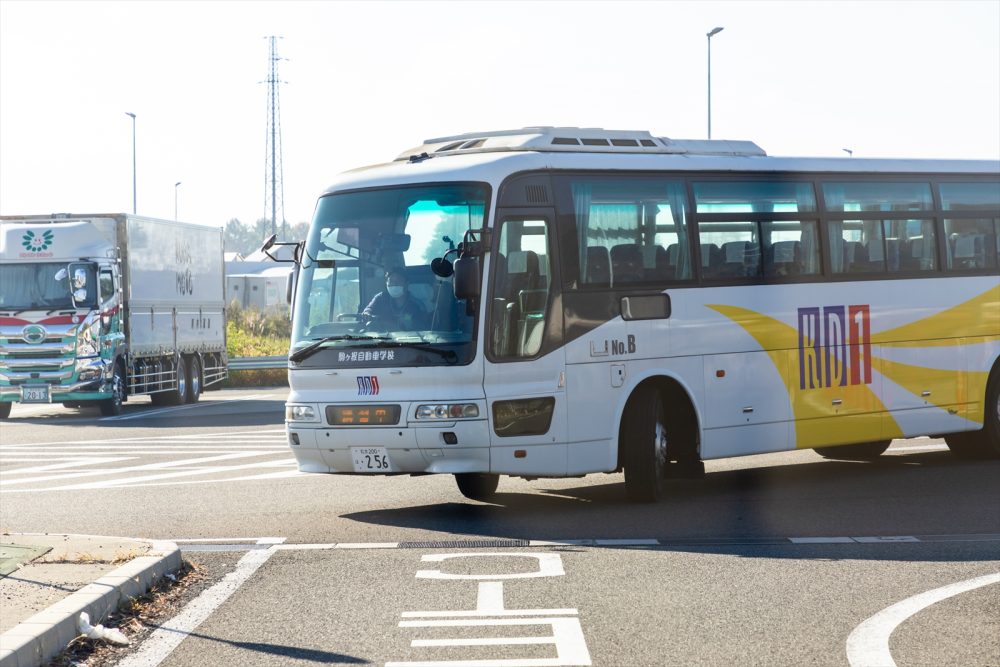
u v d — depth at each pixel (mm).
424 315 12211
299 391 12680
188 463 18281
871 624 7562
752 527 11445
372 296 12500
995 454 16672
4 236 29609
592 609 8047
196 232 36062
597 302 12766
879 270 15250
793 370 14336
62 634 7117
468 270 11781
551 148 13055
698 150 14258
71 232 29578
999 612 7875
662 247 13391
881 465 16469
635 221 13227
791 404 14305
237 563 9859
